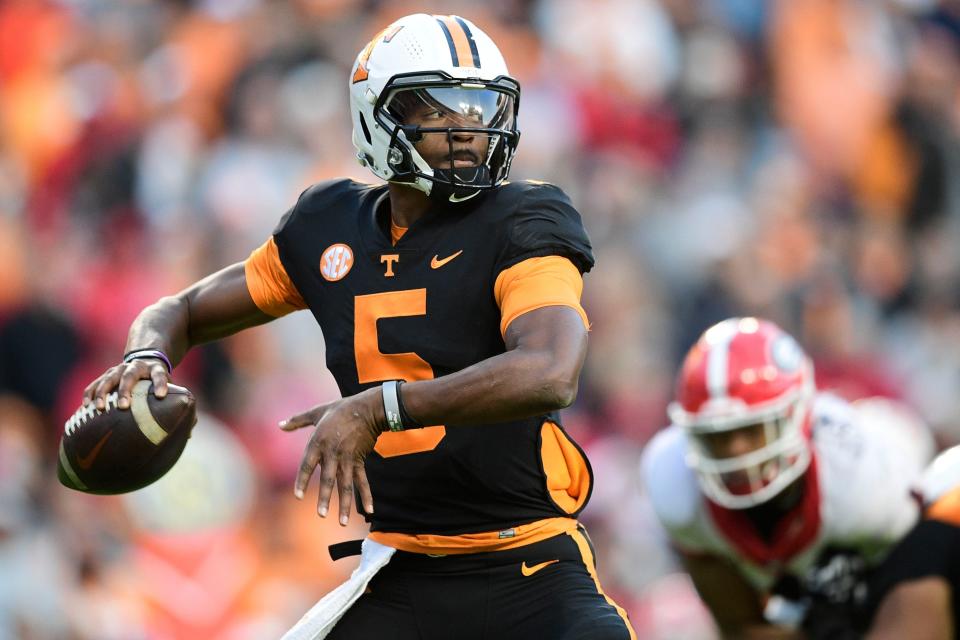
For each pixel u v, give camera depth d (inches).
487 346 443.5
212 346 1138.7
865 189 1657.2
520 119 1449.3
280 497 1082.7
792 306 1411.2
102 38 1413.6
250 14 1424.7
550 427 457.1
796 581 605.6
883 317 1542.8
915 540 561.9
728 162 1556.3
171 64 1401.3
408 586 458.3
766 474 574.2
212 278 494.3
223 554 1003.9
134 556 976.9
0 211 1206.3
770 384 568.1
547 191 448.5
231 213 1268.5
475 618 450.9
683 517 605.9
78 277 1216.2
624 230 1414.9
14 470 984.9
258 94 1353.3
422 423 403.9
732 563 613.3
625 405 1263.5
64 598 911.7
